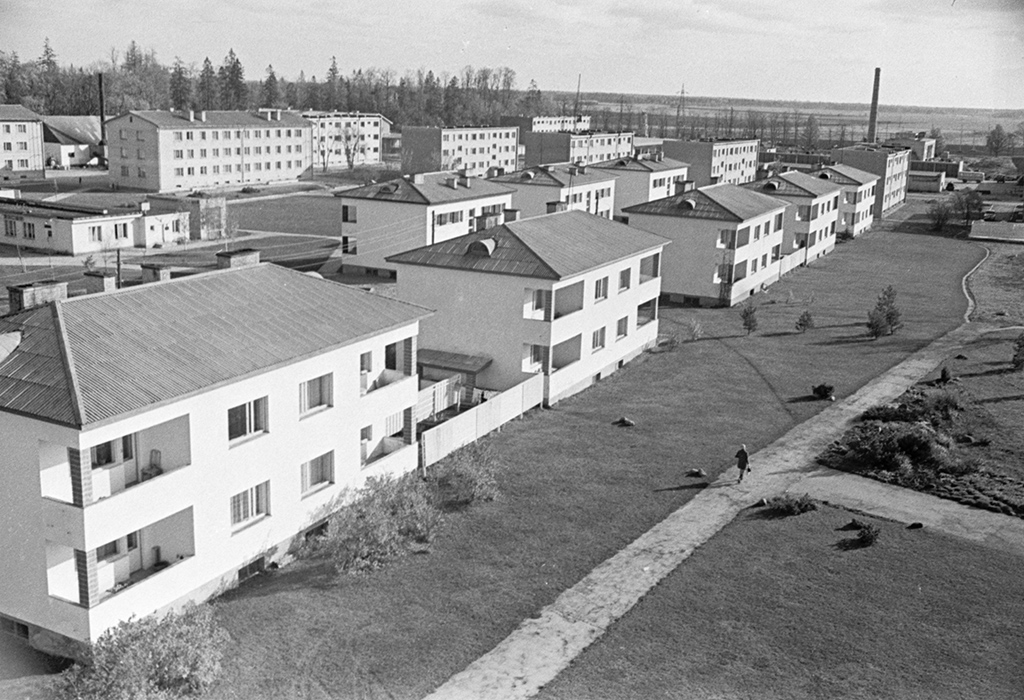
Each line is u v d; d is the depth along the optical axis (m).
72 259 96.81
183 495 31.59
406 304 42.53
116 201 140.75
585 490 43.59
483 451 44.81
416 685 29.03
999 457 46.81
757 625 32.41
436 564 36.59
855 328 74.75
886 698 28.36
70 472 28.42
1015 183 172.50
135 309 34.00
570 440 49.97
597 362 60.06
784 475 45.44
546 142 164.50
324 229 124.50
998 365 62.38
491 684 29.14
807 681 29.25
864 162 144.12
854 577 35.66
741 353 67.38
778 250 96.25
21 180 160.38
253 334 35.62
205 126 161.00
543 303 56.94
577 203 108.56
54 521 28.75
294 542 37.31
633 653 30.83
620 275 63.53
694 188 91.50
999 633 31.86
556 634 31.97
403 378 42.97
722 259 81.81
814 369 63.25
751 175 175.12
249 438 34.31
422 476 44.56
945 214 133.00
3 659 29.95
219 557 33.53
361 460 40.75
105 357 30.77
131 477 31.91
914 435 46.88
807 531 39.53
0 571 30.27
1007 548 38.06
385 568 36.25
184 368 31.88
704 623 32.59
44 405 28.14
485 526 39.88
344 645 31.02
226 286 38.09
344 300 40.94
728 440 50.19
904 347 68.56
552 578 35.69
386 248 91.38
